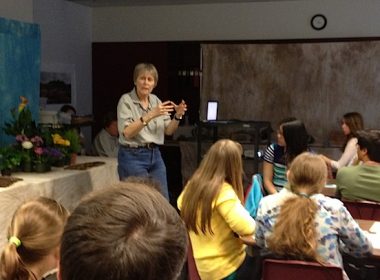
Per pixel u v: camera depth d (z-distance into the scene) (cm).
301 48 619
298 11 619
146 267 58
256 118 645
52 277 128
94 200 63
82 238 59
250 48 635
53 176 337
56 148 369
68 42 645
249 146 602
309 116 628
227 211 238
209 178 244
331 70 613
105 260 58
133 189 66
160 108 301
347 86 610
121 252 58
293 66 625
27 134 358
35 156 351
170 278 62
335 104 617
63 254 60
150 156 326
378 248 228
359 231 211
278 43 627
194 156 620
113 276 57
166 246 60
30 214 116
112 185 68
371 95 603
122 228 60
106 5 673
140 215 61
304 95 626
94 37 698
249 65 639
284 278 197
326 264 194
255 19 636
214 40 652
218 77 650
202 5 652
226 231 245
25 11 473
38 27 473
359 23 601
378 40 592
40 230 113
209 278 247
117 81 695
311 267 192
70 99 654
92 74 704
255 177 349
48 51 604
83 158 425
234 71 644
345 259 307
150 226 61
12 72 438
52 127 397
